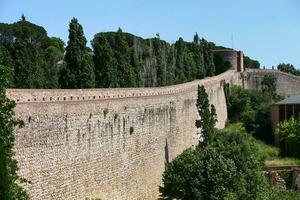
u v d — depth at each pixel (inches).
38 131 1562.5
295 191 2534.5
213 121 3009.4
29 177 1514.5
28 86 2536.9
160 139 2640.3
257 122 4207.7
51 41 5570.9
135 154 2295.8
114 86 2876.5
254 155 2315.5
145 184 2405.3
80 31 2586.1
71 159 1749.5
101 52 2854.3
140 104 2372.0
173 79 4360.2
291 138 3565.5
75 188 1771.7
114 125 2085.4
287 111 3959.2
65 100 1747.0
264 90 5639.8
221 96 4503.0
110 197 2033.7
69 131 1740.9
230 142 2783.0
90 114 1886.1
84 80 2564.0
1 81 1105.4
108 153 2025.1
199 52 5403.5
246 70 6141.7
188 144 3161.9
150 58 4429.1
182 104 3053.6
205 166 2043.6
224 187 1979.6
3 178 1068.5
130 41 5590.6
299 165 3014.3
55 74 2935.5
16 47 2573.8
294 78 6048.2
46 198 1598.2
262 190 2062.0
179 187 2046.0
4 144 1095.0
